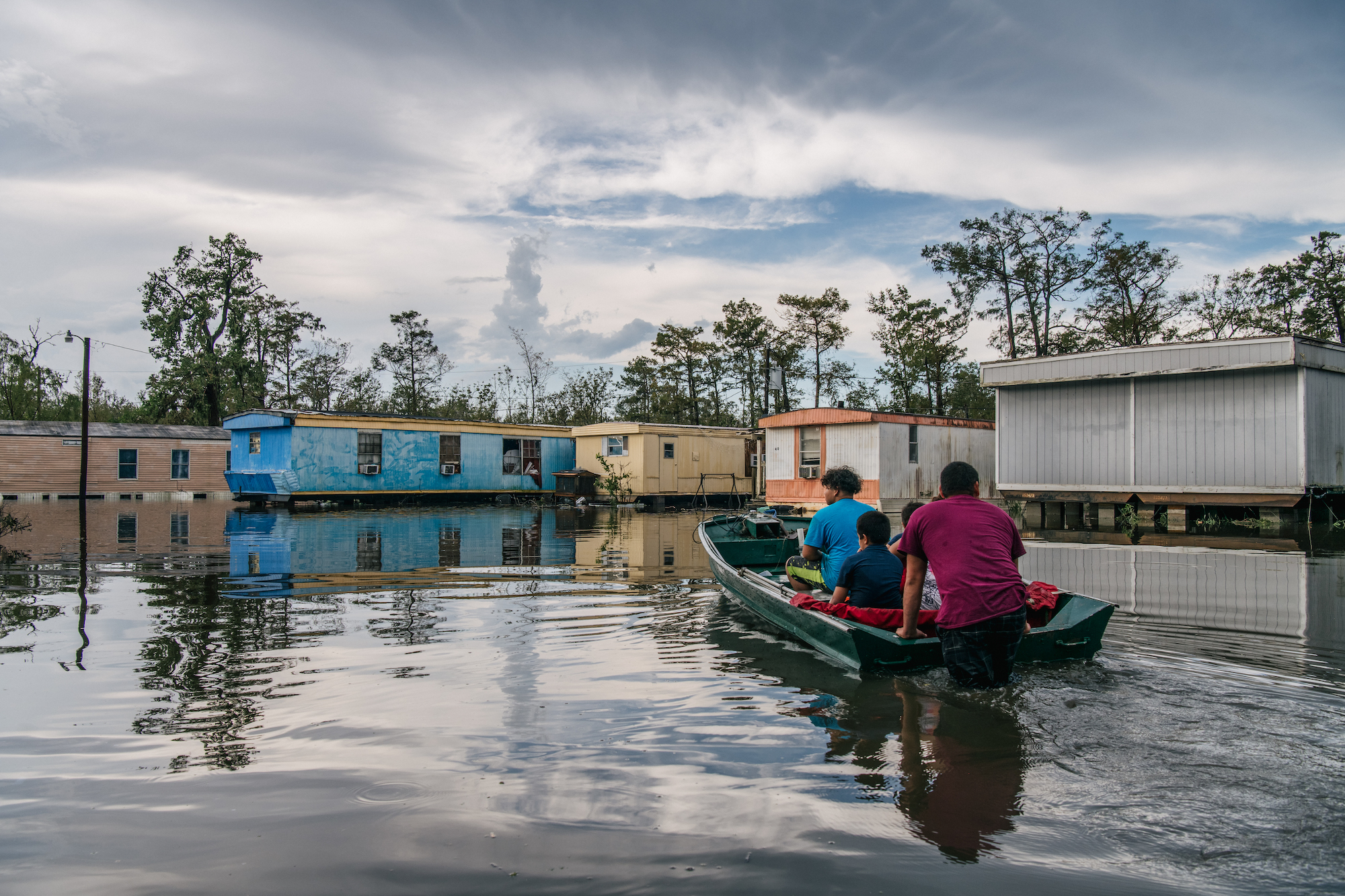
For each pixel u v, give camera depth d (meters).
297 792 2.96
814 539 6.11
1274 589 7.41
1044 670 4.57
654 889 2.25
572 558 10.68
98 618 6.28
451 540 13.13
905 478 19.94
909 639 4.59
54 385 39.09
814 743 3.45
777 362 35.59
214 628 5.92
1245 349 14.09
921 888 2.26
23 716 3.86
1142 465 15.65
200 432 30.48
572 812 2.78
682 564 9.99
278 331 42.12
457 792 2.95
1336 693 4.13
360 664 4.85
